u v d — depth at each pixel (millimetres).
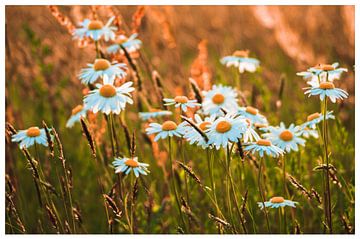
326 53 7641
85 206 5074
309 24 8234
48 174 4742
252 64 5145
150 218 4332
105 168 4527
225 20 9875
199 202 4816
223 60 5203
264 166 4324
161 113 4633
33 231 4723
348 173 4816
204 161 4832
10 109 5426
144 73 6211
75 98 6281
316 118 4078
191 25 9211
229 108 4367
